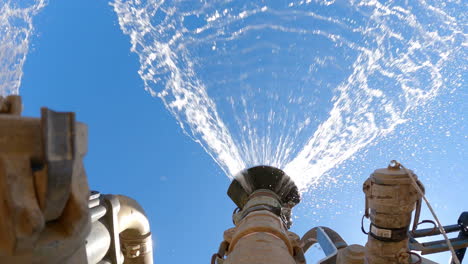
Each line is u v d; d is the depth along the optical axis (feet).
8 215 3.95
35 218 4.03
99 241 12.63
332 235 19.52
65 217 4.55
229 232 10.52
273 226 9.46
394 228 13.16
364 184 13.76
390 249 13.32
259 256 8.08
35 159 4.09
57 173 4.06
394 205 12.84
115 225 13.67
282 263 7.89
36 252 4.23
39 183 4.08
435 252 17.20
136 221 15.97
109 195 13.94
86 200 4.71
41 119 3.91
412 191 12.82
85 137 4.79
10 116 4.08
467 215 17.71
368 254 13.84
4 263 4.13
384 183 12.92
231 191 13.82
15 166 4.00
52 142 3.96
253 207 11.14
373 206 13.34
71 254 4.77
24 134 4.05
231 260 8.36
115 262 13.74
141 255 16.69
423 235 17.21
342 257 17.47
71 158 4.12
